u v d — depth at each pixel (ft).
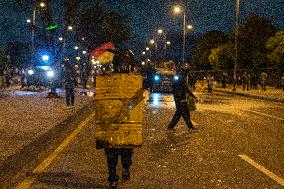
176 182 26.12
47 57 101.09
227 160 32.94
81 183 25.41
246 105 92.38
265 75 165.37
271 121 60.59
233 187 25.13
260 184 25.88
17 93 128.47
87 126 54.80
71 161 32.01
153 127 53.42
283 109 82.23
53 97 102.58
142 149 37.60
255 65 222.69
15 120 53.21
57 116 58.34
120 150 24.23
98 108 23.43
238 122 58.95
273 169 30.01
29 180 26.08
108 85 23.48
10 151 31.71
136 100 23.39
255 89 178.40
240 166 30.86
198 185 25.46
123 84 23.36
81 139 43.21
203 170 29.48
